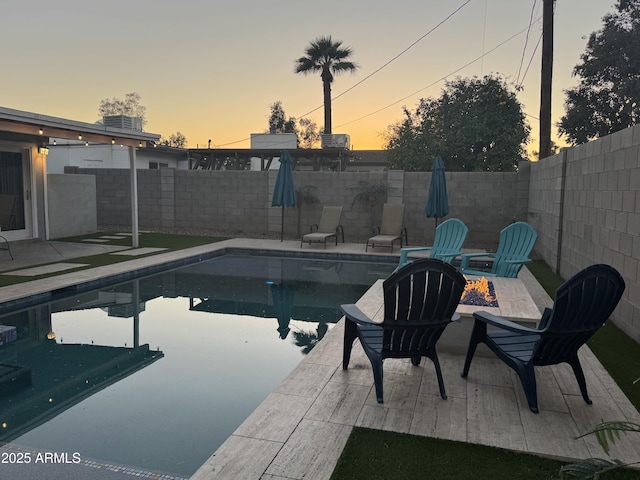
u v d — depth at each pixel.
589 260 6.43
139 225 14.55
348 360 3.80
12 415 3.33
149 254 9.76
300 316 6.09
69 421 3.24
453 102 18.34
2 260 8.82
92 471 2.60
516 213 11.77
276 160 23.11
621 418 3.04
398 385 3.54
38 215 11.36
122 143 9.97
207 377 4.07
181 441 2.96
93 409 3.44
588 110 18.22
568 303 2.94
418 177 12.20
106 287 7.59
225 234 13.70
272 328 5.57
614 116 17.86
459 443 2.71
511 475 2.41
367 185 12.55
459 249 7.20
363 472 2.41
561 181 8.09
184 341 5.07
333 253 10.49
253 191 13.51
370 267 9.62
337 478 2.36
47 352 4.70
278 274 8.84
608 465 1.68
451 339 4.22
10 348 4.80
